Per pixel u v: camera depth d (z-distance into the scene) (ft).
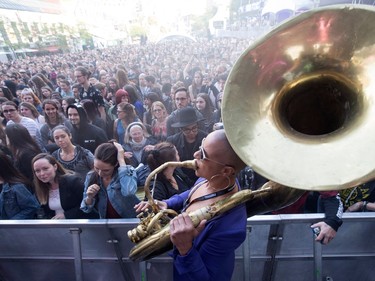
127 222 7.43
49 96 26.66
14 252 8.21
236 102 4.56
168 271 8.05
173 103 22.31
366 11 4.31
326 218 6.76
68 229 7.74
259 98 4.76
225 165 4.64
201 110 17.99
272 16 53.57
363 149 3.97
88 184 8.77
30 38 93.76
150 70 38.58
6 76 38.32
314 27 4.62
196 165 4.88
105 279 8.24
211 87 25.08
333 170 3.89
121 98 20.08
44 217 10.09
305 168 4.02
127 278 8.13
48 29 103.50
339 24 4.53
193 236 4.18
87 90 20.76
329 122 5.18
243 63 4.69
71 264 8.23
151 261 7.97
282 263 7.89
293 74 4.92
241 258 7.84
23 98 22.30
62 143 12.47
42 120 18.81
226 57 46.44
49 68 49.60
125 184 8.16
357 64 4.65
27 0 94.38
